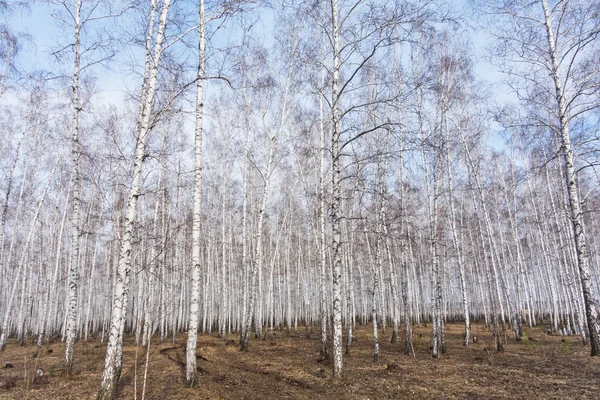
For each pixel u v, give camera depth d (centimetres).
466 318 1811
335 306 1026
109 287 3197
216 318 3694
